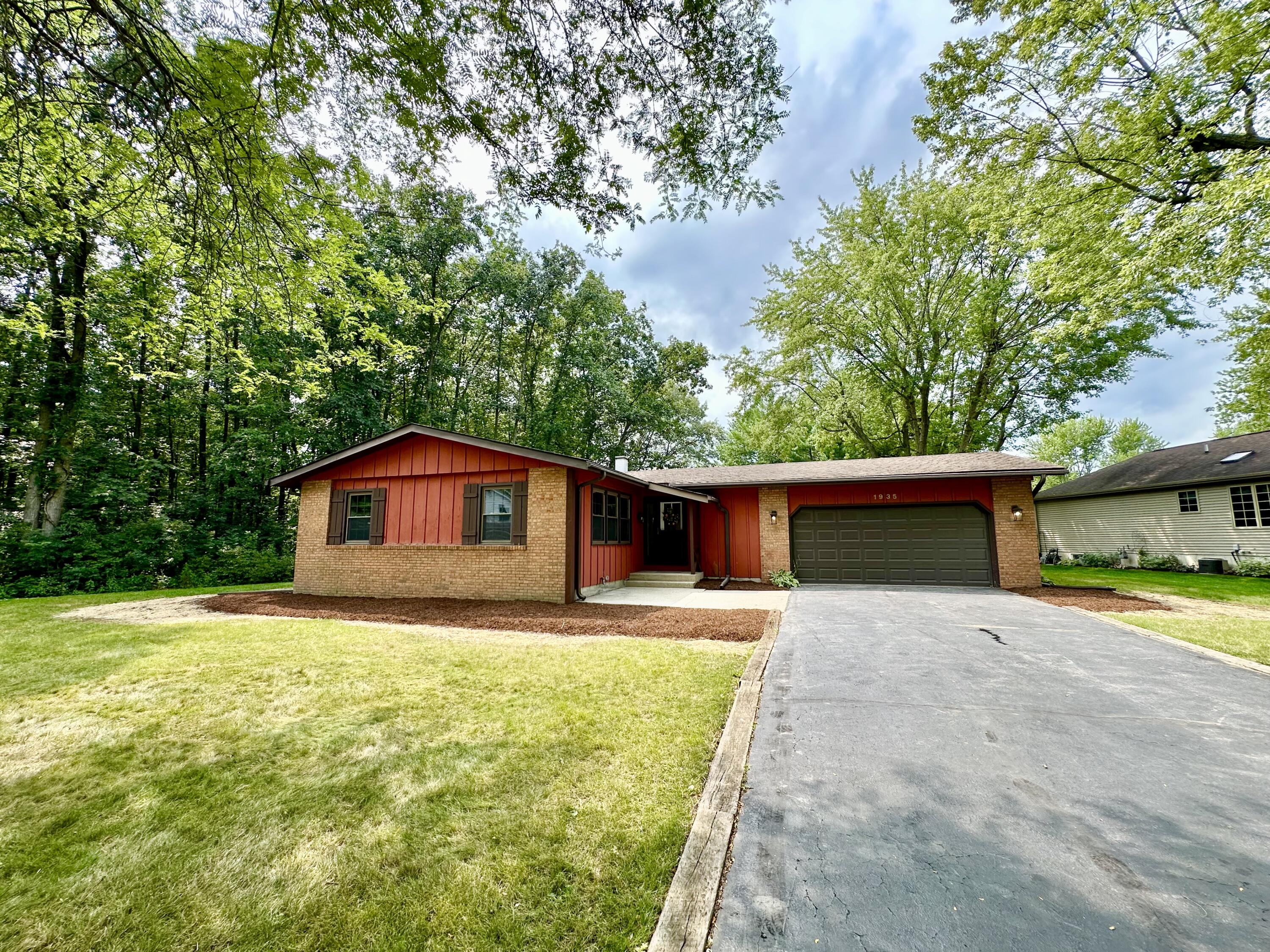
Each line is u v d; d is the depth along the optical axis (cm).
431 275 1927
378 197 491
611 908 184
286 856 214
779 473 1334
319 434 1752
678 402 3097
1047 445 4384
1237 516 1414
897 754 305
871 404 2336
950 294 2062
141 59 344
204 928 176
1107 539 1811
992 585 1109
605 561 1098
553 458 888
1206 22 832
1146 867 202
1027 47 1012
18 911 183
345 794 262
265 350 1566
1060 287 1128
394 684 437
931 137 1207
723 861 209
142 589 1243
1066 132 1071
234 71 347
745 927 174
